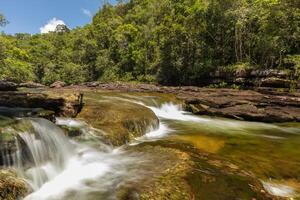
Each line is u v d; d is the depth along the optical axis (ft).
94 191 21.63
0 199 18.83
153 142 34.91
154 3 258.78
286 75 100.07
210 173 23.49
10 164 23.16
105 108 43.47
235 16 134.82
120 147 32.35
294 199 22.35
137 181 22.26
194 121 57.47
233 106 70.03
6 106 38.73
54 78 244.22
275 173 27.17
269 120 63.72
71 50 300.61
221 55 141.49
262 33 123.85
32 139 26.07
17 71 224.94
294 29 118.01
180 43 148.56
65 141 29.71
